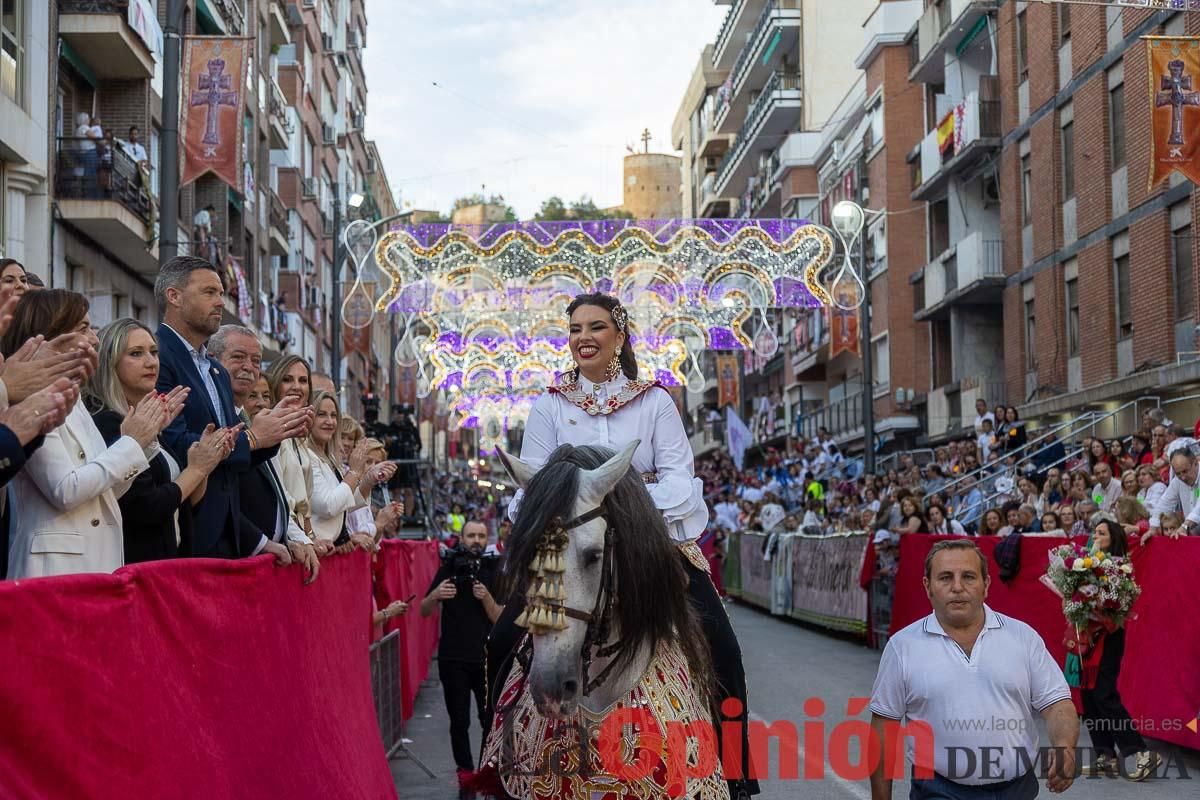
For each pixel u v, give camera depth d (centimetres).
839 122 4550
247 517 658
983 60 3562
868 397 2636
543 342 2503
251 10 3559
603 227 2072
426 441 7225
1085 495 1653
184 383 647
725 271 2089
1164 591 1058
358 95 6525
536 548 443
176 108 1412
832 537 2058
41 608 331
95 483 465
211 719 448
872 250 4212
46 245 2061
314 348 4612
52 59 2117
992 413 2698
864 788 890
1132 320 2522
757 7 5734
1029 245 3059
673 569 470
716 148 7169
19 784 321
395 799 817
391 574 1166
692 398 7431
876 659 1697
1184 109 1563
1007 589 1334
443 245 2056
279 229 4050
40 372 432
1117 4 1471
